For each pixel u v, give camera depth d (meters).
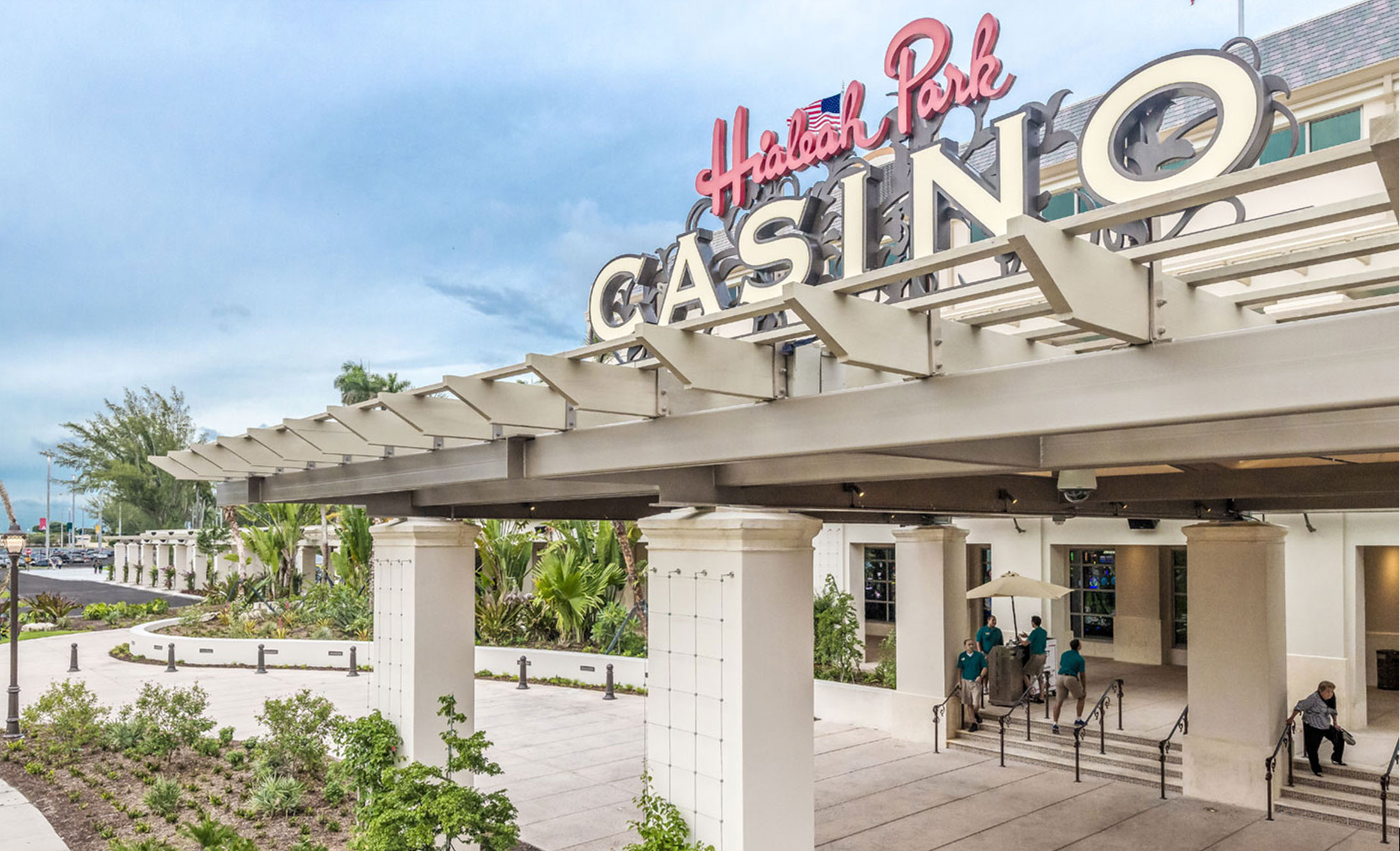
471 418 7.90
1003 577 16.08
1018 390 4.65
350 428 8.23
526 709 18.19
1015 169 4.94
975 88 5.36
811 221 6.12
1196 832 10.75
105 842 10.68
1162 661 20.36
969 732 15.00
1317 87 12.09
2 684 20.86
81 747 14.71
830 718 16.88
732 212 7.05
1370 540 13.74
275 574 33.75
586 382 6.15
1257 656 11.63
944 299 4.64
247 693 19.86
